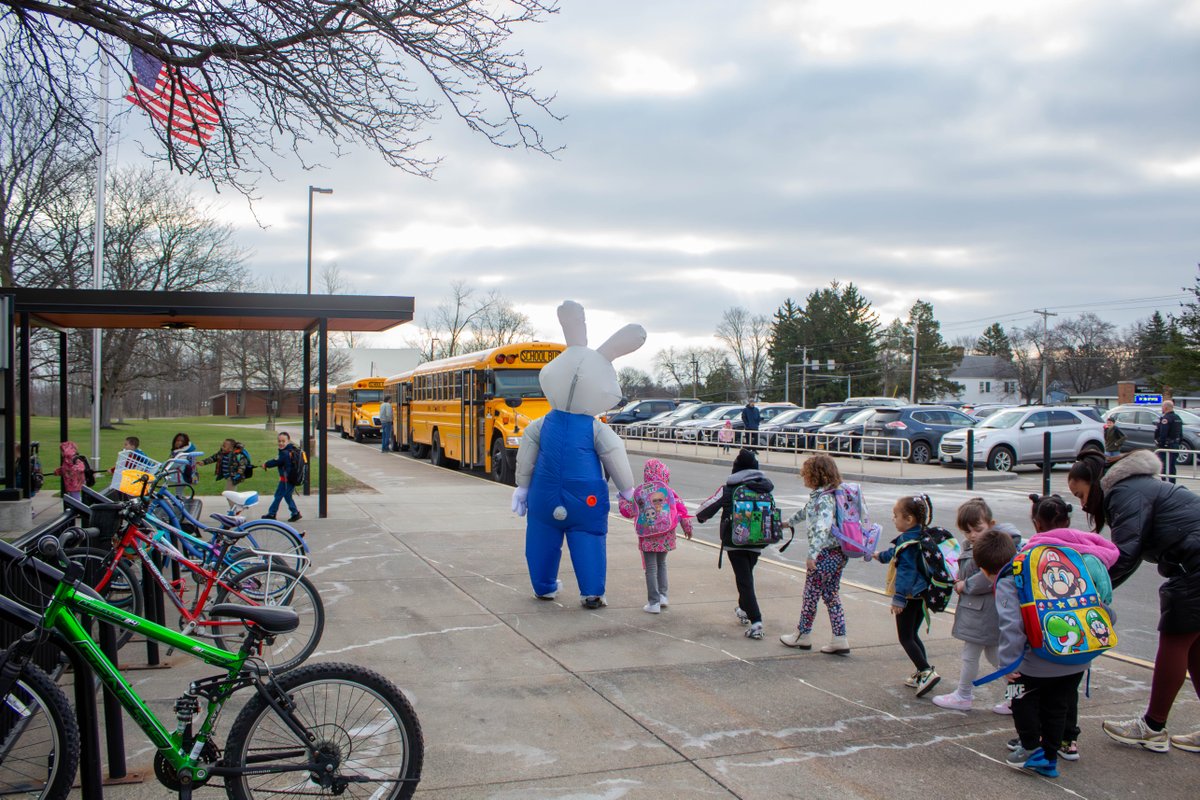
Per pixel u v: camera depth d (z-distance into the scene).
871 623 7.51
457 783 4.30
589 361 8.14
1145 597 8.96
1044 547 4.50
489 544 11.04
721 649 6.66
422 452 28.44
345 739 3.59
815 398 87.19
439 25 8.41
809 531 6.55
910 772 4.52
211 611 3.52
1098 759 4.74
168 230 27.92
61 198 20.27
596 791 4.25
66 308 11.88
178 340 36.66
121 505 5.36
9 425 11.92
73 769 3.40
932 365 91.25
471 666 6.17
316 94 8.49
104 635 4.28
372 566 9.64
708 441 32.09
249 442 32.25
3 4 7.81
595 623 7.39
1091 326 93.25
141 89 9.91
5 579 4.49
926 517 5.69
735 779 4.41
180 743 3.47
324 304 12.41
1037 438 23.45
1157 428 19.16
